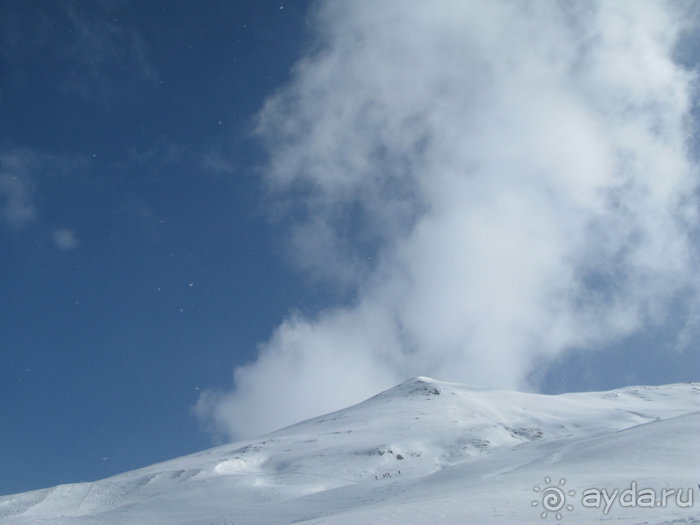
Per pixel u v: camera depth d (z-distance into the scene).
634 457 28.70
